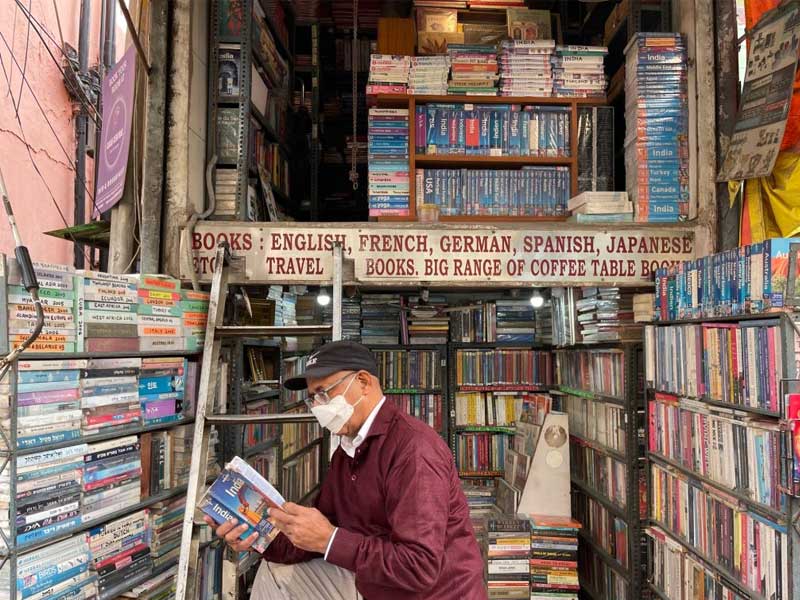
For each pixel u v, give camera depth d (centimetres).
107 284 198
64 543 174
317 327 238
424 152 369
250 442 308
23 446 163
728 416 208
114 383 199
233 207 300
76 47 566
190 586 197
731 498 205
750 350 195
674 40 312
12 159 487
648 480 285
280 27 433
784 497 176
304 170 502
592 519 368
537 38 413
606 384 343
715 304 221
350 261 277
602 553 343
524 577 322
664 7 340
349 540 139
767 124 251
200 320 256
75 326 184
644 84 312
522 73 370
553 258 290
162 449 224
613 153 371
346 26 491
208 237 279
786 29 245
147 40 308
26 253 160
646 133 311
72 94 555
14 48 487
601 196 314
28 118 505
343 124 512
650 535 274
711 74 296
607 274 291
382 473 150
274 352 359
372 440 153
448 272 286
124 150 306
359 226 283
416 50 419
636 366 306
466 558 151
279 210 443
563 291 384
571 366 414
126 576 199
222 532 154
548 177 372
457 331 475
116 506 196
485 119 372
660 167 311
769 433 184
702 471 227
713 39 298
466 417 473
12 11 483
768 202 265
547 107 373
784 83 243
